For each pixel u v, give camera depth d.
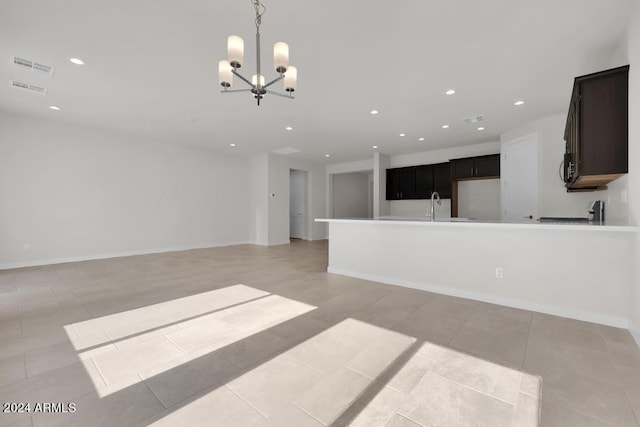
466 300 3.08
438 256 3.37
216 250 6.80
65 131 5.13
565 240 2.62
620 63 2.50
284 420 1.35
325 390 1.56
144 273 4.36
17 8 2.10
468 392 1.55
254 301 3.05
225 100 3.92
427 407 1.43
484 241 3.05
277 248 7.18
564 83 3.35
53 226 5.05
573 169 2.69
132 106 4.16
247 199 8.17
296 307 2.86
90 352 1.98
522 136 4.98
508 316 2.62
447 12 2.14
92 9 2.12
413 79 3.26
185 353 1.96
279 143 6.45
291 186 9.71
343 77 3.22
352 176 10.14
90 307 2.86
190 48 2.65
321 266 4.91
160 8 2.11
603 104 2.32
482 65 2.94
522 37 2.46
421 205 7.51
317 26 2.31
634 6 2.04
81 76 3.21
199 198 7.11
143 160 6.14
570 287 2.60
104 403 1.46
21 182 4.73
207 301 3.05
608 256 2.44
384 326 2.40
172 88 3.53
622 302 2.38
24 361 1.86
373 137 5.86
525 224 2.68
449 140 6.08
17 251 4.72
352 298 3.15
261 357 1.91
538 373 1.72
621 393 1.53
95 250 5.52
